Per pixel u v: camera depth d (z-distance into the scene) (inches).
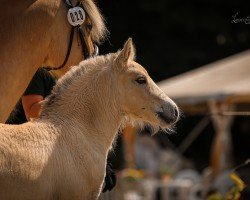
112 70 387.9
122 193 737.6
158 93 395.9
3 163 328.8
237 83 824.9
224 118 837.2
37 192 342.3
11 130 345.1
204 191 770.2
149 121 395.9
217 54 1387.8
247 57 899.4
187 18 1382.9
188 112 877.8
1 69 389.4
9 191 331.3
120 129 402.0
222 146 838.5
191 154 1288.1
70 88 382.3
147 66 1362.0
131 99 391.2
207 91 824.3
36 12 405.4
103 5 1359.5
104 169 381.7
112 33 1364.4
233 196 548.1
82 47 429.4
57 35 417.1
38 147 349.1
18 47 397.4
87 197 371.6
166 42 1379.2
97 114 384.2
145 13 1391.5
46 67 425.1
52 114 373.4
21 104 453.4
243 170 922.7
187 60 1370.6
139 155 986.7
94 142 381.1
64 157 360.5
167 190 814.5
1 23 396.8
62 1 421.7
